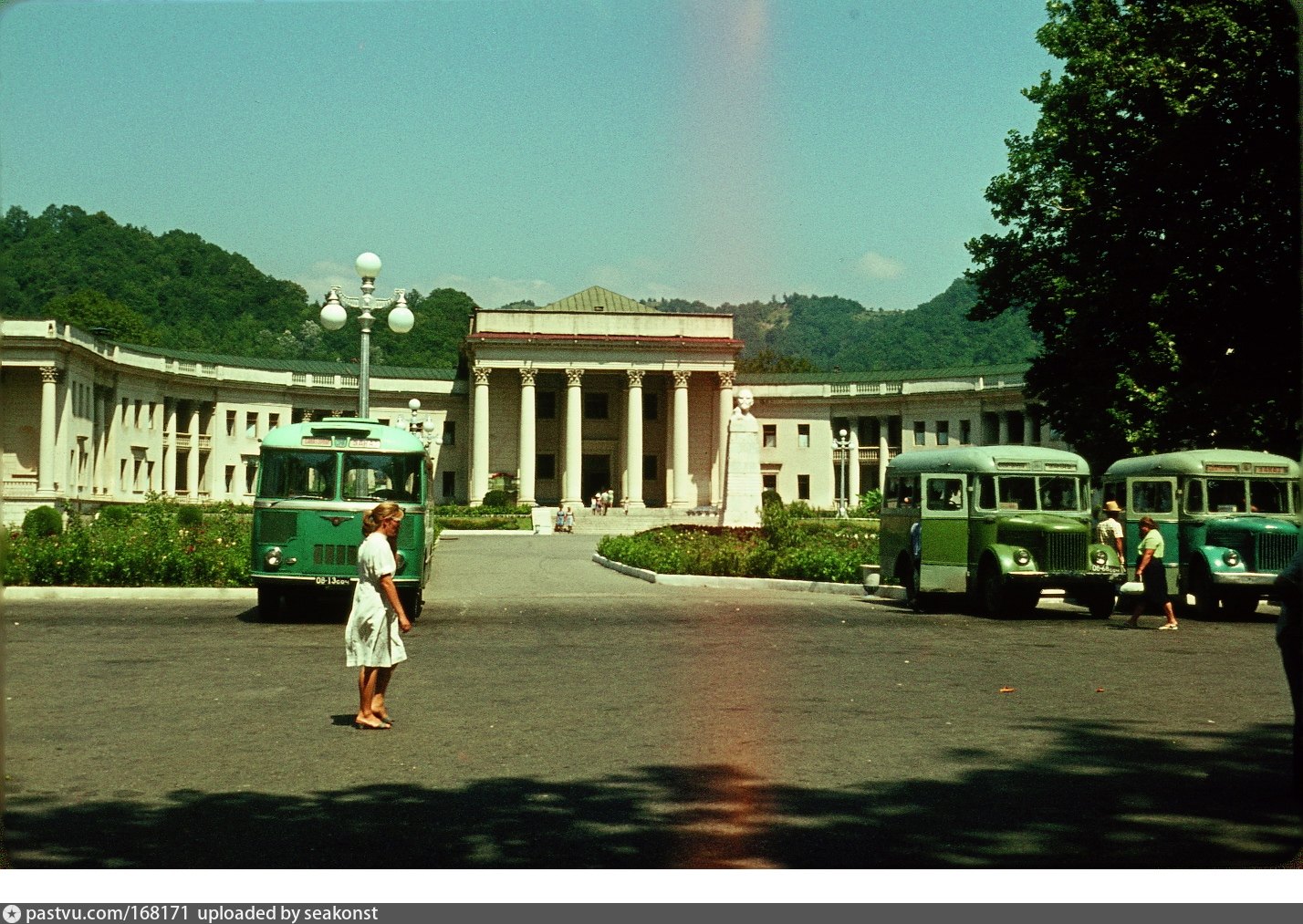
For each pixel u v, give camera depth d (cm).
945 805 795
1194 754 972
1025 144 4200
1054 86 4019
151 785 852
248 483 10256
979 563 2334
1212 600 2336
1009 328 15012
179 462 10112
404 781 866
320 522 2017
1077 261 3725
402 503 2041
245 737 1038
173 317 13950
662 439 10931
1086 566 2230
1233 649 1764
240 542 3100
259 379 10188
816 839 711
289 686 1338
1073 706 1218
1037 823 751
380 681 1093
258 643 1744
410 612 2067
